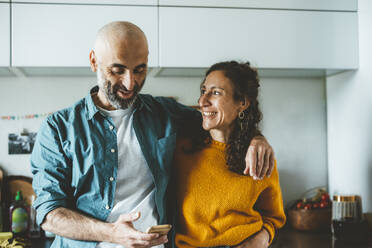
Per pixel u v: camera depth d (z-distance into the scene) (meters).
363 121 2.19
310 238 2.11
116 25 1.14
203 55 2.08
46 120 1.26
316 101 2.58
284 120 2.55
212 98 1.26
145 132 1.29
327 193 2.49
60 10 1.97
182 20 2.06
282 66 2.14
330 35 2.18
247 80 1.28
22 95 2.32
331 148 2.54
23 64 1.95
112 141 1.23
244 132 1.29
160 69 2.16
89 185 1.22
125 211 1.23
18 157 2.31
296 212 2.26
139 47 1.13
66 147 1.22
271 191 1.34
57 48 1.97
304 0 2.16
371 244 1.98
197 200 1.25
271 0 2.13
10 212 2.14
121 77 1.15
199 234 1.24
